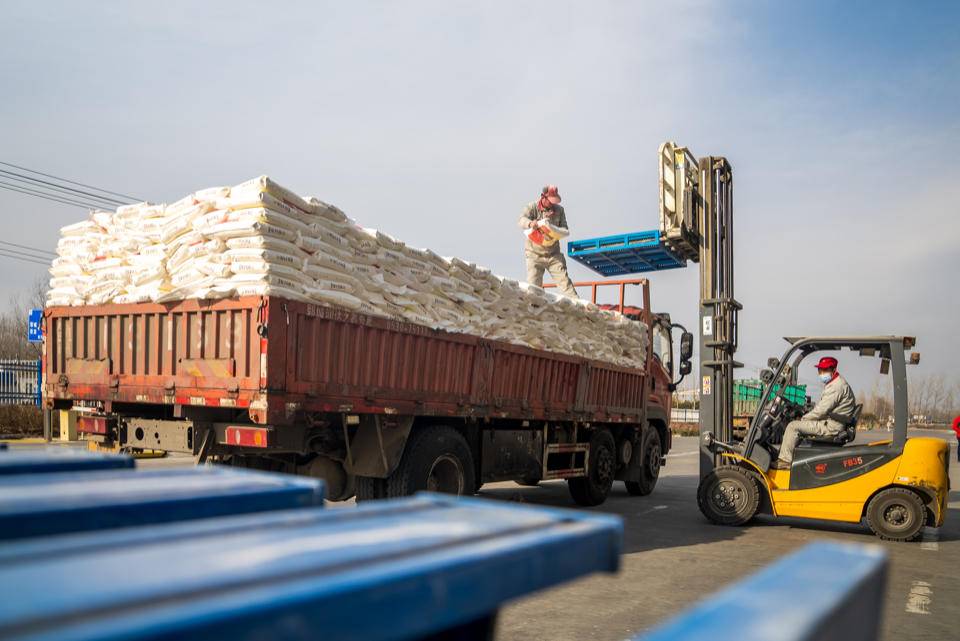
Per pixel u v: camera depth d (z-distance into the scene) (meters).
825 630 0.85
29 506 1.25
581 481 10.62
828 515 8.51
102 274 6.58
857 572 1.04
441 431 7.23
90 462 1.90
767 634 0.78
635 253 11.73
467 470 7.50
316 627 0.81
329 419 6.15
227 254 5.59
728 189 10.32
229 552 0.97
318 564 0.93
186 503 1.43
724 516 8.91
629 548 7.39
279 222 5.57
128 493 1.43
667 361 13.32
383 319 6.39
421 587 0.94
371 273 6.36
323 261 5.85
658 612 5.06
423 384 6.92
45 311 7.12
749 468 9.10
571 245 11.94
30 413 19.64
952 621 5.07
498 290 8.03
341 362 6.00
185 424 6.12
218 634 0.72
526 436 8.95
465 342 7.41
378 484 6.86
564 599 5.36
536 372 8.77
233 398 5.53
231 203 5.61
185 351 5.91
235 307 5.54
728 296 10.12
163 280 6.10
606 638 4.48
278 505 1.58
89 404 6.72
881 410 75.81
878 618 1.09
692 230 10.16
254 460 7.21
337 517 1.27
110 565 0.87
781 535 8.45
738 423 11.09
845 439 8.86
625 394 11.30
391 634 0.90
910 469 8.18
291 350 5.54
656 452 12.45
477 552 1.05
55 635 0.63
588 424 10.37
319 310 5.75
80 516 1.29
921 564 7.03
